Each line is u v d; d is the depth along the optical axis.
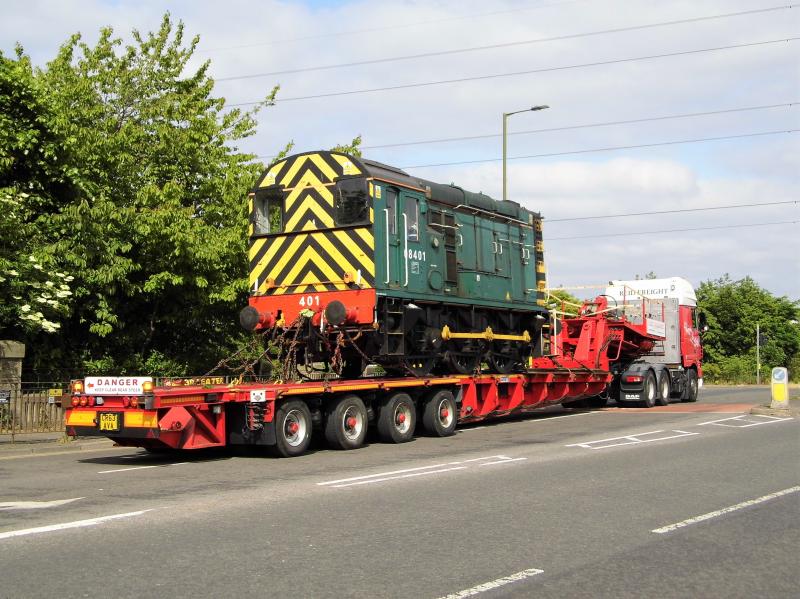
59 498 9.35
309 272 15.55
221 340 23.05
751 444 14.47
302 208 15.71
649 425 18.27
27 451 14.77
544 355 21.78
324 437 14.48
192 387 12.94
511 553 6.85
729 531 7.72
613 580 6.11
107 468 12.14
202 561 6.54
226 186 21.64
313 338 15.27
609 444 14.64
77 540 7.23
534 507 8.77
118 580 6.02
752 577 6.23
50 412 17.20
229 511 8.52
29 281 18.05
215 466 12.23
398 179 16.14
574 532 7.62
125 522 7.97
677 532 7.66
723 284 56.19
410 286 16.03
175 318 21.52
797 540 7.40
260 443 13.02
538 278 21.47
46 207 20.20
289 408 13.41
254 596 5.66
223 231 20.91
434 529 7.71
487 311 19.08
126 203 20.94
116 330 21.33
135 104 23.59
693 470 11.41
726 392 35.16
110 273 19.19
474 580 6.07
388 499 9.22
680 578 6.18
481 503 8.98
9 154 19.03
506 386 19.22
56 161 19.75
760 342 44.75
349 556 6.72
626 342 24.81
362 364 16.16
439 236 17.19
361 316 14.92
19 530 7.61
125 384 12.12
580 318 23.95
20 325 18.59
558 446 14.41
